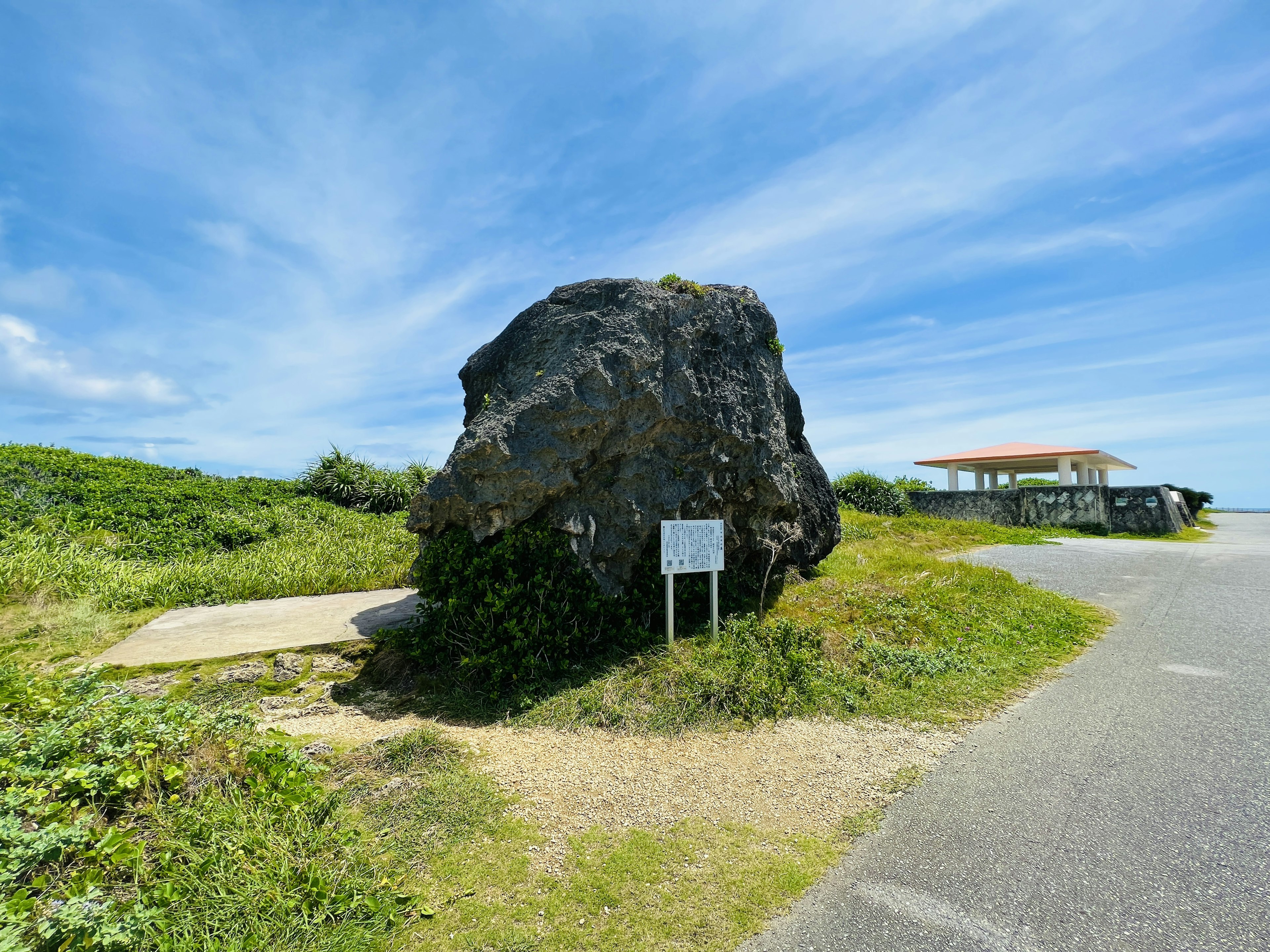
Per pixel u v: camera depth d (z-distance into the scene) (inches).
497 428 214.4
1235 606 292.5
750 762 161.9
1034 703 194.1
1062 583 359.3
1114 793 141.1
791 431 334.0
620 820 135.5
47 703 146.4
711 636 233.6
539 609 217.6
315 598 320.5
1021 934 101.3
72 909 89.4
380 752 156.9
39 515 382.3
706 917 106.8
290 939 96.0
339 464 595.8
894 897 110.6
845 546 438.9
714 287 277.9
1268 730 168.4
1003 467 957.2
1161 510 660.1
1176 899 108.0
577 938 102.3
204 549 394.6
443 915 107.1
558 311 245.6
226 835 113.1
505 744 171.8
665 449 245.9
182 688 210.4
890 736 175.6
